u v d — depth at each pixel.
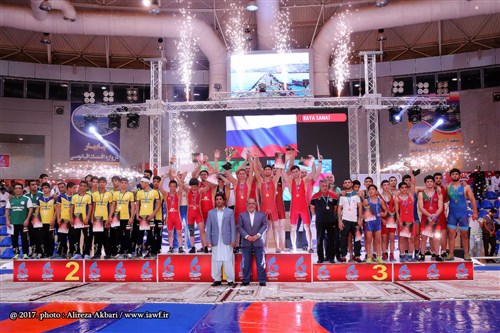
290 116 18.44
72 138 24.34
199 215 10.48
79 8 21.70
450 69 23.92
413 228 10.23
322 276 9.65
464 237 9.94
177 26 21.16
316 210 10.02
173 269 9.90
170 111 17.56
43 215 10.90
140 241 10.49
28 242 11.80
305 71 22.17
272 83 22.25
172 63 25.89
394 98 17.66
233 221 9.51
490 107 22.91
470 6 19.12
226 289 8.88
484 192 19.20
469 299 7.59
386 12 20.27
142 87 25.64
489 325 5.98
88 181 11.41
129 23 20.75
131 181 24.30
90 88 25.19
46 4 17.94
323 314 6.68
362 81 25.22
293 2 22.56
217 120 18.75
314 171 10.80
